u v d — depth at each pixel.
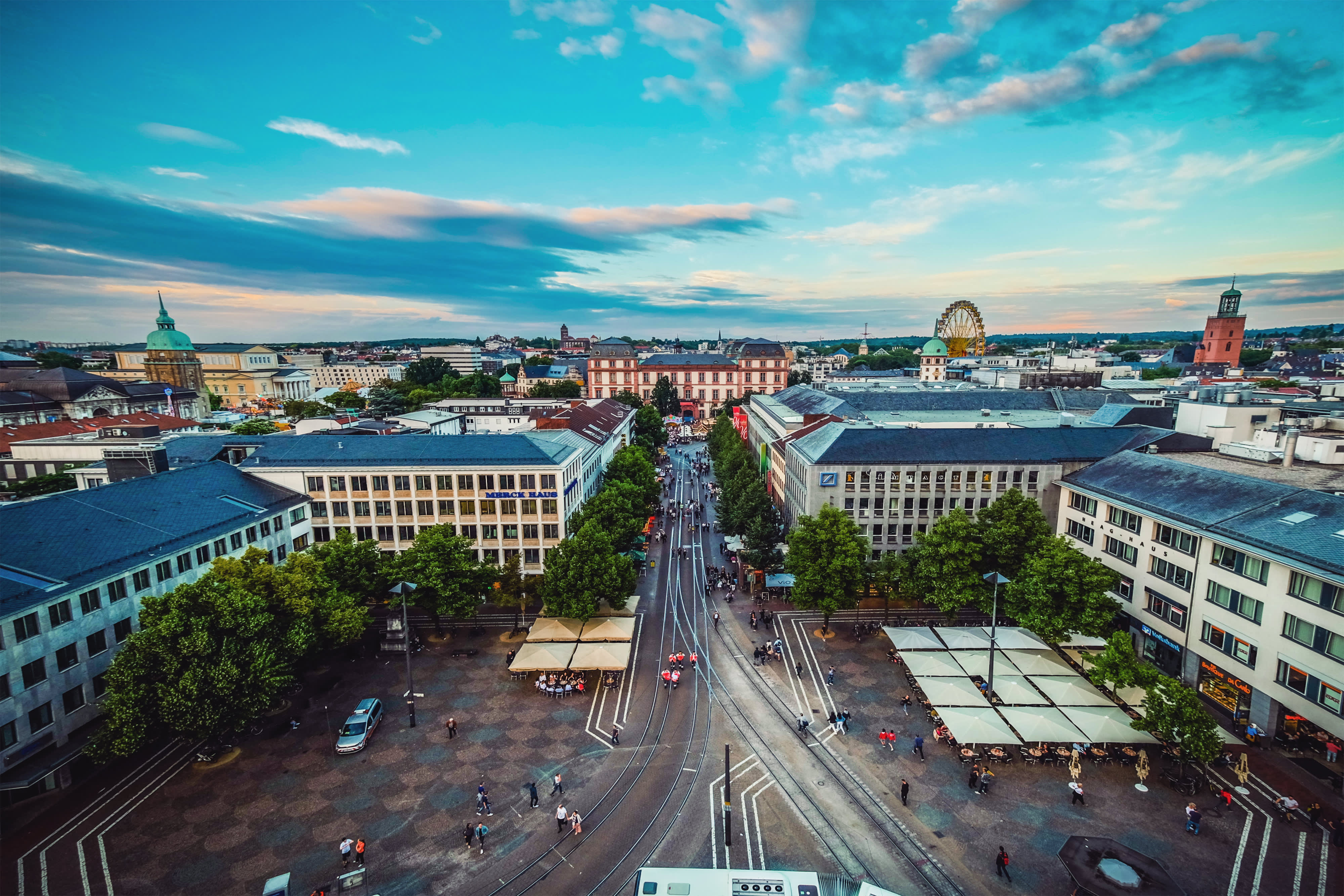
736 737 56.31
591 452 113.44
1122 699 54.28
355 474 86.06
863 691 63.78
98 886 40.03
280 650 53.47
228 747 54.12
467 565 71.38
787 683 65.38
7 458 120.56
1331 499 54.72
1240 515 58.72
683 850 43.38
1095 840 39.25
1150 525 67.69
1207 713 52.53
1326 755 51.22
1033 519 71.12
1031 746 53.50
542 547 87.94
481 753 53.88
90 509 61.03
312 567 64.56
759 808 47.38
